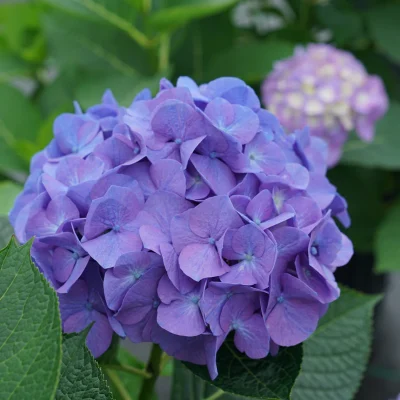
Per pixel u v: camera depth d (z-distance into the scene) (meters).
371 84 1.11
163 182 0.52
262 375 0.54
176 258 0.51
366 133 1.12
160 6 1.05
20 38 1.18
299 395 0.67
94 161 0.54
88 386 0.50
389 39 1.31
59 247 0.53
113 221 0.52
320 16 1.36
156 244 0.51
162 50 1.10
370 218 1.31
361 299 0.70
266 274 0.51
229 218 0.51
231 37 1.26
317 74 1.10
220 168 0.53
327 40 1.51
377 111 1.11
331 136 1.10
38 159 0.58
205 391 0.68
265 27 1.50
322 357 0.68
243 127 0.53
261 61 1.15
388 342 1.41
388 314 1.48
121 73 1.08
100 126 0.57
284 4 1.54
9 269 0.44
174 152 0.53
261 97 1.28
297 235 0.52
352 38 1.41
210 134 0.52
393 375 1.33
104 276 0.52
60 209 0.53
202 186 0.52
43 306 0.42
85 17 1.02
